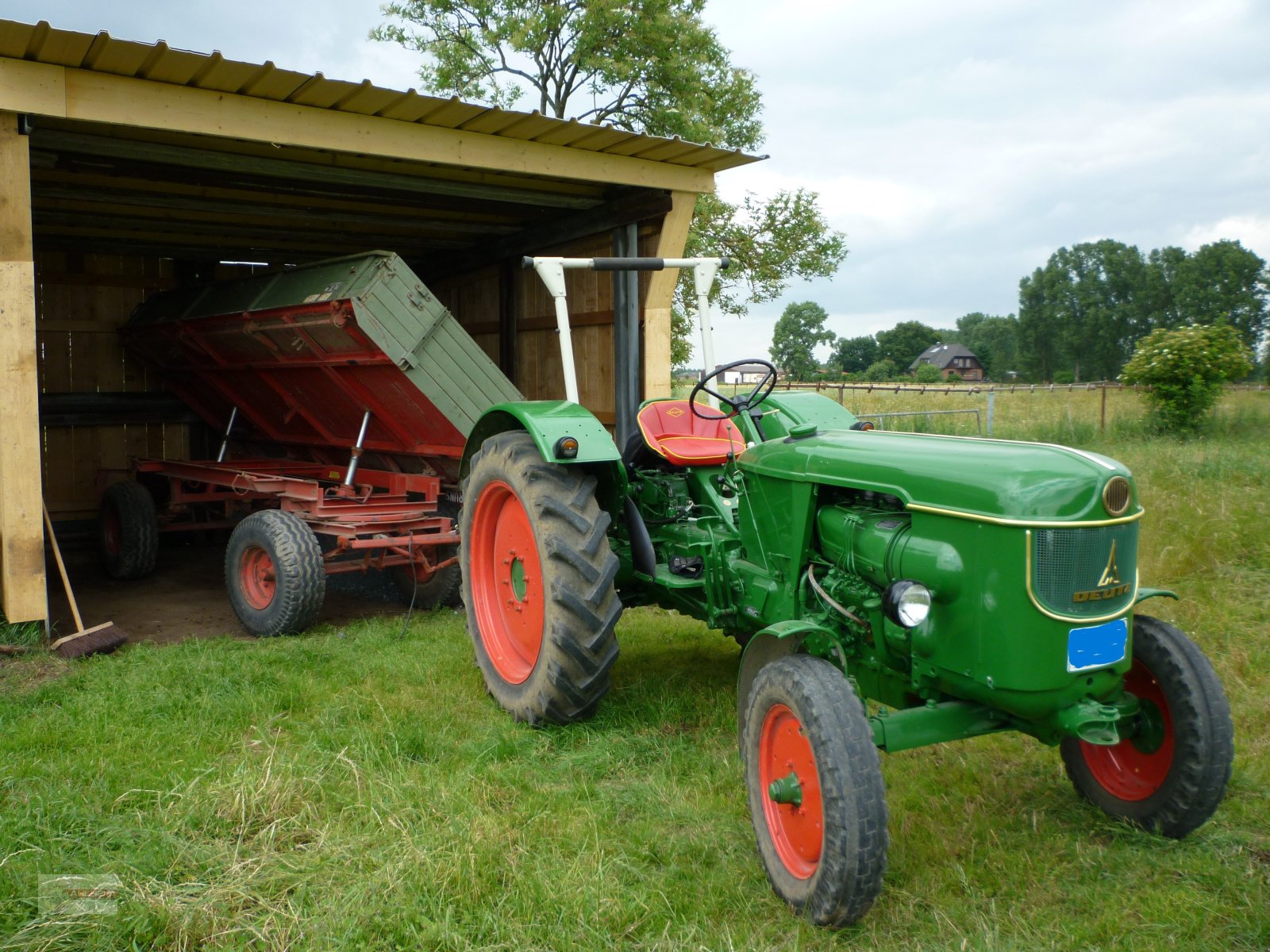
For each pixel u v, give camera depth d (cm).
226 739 351
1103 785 298
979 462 252
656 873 263
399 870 249
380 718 375
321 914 234
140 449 884
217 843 268
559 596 347
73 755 331
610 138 553
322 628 530
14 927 225
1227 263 7412
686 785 320
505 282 825
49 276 825
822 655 275
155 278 887
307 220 752
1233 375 1271
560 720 363
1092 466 242
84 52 417
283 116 489
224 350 672
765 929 238
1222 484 741
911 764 336
